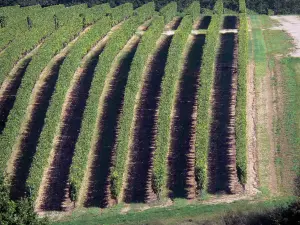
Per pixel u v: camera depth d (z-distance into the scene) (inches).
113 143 2935.5
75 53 3730.3
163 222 2277.3
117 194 2486.5
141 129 3041.3
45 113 3262.8
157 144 2738.7
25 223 1857.8
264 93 3400.6
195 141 2780.5
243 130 2824.8
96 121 3102.9
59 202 2549.2
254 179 2596.0
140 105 3280.0
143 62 3688.5
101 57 3671.3
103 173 2711.6
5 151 2763.3
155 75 3666.3
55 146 2938.0
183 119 3122.5
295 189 2412.6
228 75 3641.7
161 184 2488.9
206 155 2682.1
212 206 2396.7
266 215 2091.5
